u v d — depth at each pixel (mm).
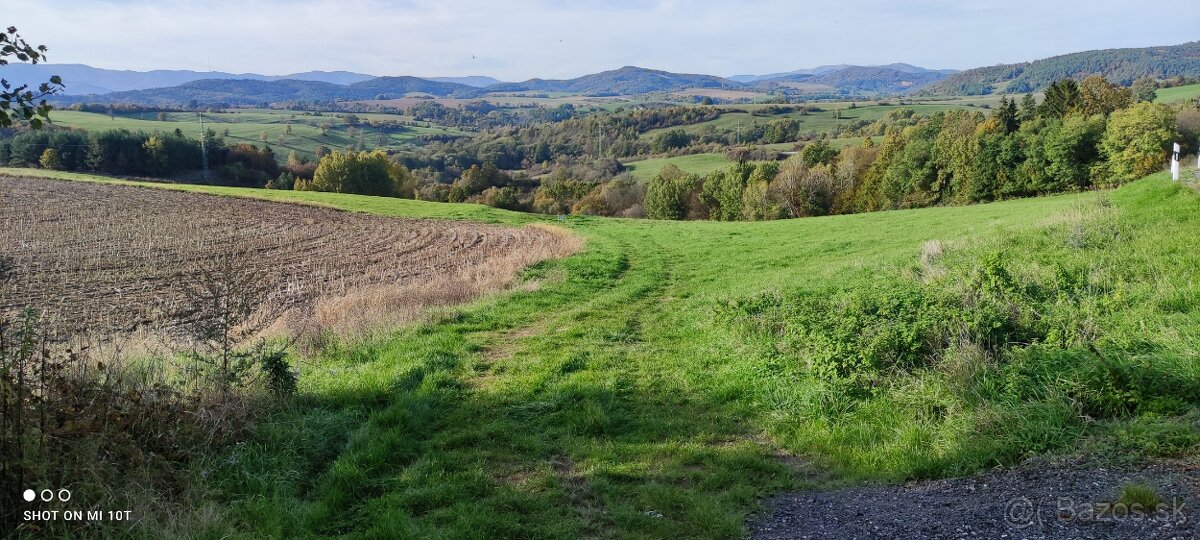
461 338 12000
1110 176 51531
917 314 9102
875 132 116500
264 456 6059
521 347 11414
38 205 44688
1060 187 54031
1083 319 8477
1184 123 54219
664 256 26281
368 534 4953
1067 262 12570
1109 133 51562
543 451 6727
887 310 9453
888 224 33625
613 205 86312
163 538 4574
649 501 5531
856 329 8836
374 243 32125
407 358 10258
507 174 113875
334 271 24047
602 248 27953
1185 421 5441
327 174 80562
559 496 5688
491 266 22797
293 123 172125
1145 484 4594
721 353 10102
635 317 14219
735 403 8047
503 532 5043
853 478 5867
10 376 5062
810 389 7703
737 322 11109
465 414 7828
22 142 76875
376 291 17812
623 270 22531
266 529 4938
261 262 26234
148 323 15609
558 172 109000
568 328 13000
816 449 6656
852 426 6922
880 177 65938
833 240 28188
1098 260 11906
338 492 5609
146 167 81938
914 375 7645
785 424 7273
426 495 5625
